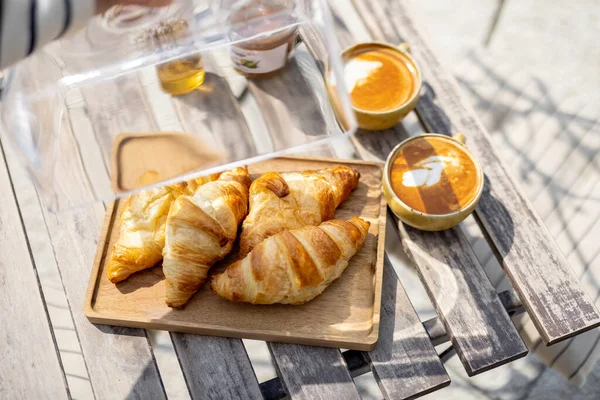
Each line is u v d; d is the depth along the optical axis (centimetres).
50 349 78
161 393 74
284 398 77
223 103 70
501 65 114
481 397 120
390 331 76
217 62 71
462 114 90
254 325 75
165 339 124
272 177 78
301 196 78
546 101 110
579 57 154
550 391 120
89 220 83
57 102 70
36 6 51
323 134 69
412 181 80
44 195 71
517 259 80
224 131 69
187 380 74
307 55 71
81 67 69
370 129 87
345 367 74
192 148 69
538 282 79
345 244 75
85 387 114
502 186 84
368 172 85
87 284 80
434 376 73
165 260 74
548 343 76
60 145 70
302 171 82
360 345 74
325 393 73
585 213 99
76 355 115
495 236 81
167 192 77
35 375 76
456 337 76
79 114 71
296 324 75
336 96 67
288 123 69
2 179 87
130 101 70
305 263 72
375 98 85
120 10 65
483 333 76
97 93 70
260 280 72
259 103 70
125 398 74
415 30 97
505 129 108
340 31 98
